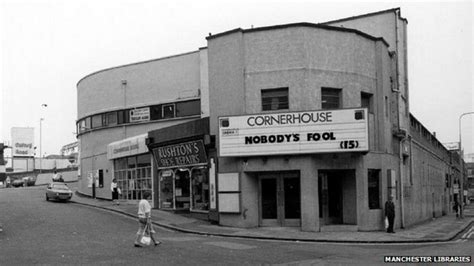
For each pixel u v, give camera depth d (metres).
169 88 37.12
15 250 15.76
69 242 17.80
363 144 22.73
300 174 23.22
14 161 95.44
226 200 24.14
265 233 21.80
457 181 76.56
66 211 29.83
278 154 23.28
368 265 13.68
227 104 24.91
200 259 14.46
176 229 23.42
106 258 14.38
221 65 25.31
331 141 22.89
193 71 36.19
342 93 24.67
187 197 28.31
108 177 39.69
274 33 24.33
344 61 24.91
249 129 23.69
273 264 13.88
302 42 23.94
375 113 26.55
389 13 31.73
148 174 33.56
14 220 24.73
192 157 27.25
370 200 24.50
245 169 23.95
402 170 29.83
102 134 41.22
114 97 40.12
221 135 24.00
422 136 40.09
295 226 23.84
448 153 65.62
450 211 64.56
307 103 23.66
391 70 29.78
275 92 24.41
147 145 31.42
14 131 96.00
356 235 21.70
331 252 16.55
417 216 35.12
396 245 19.48
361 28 32.56
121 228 22.59
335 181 24.58
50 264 13.26
